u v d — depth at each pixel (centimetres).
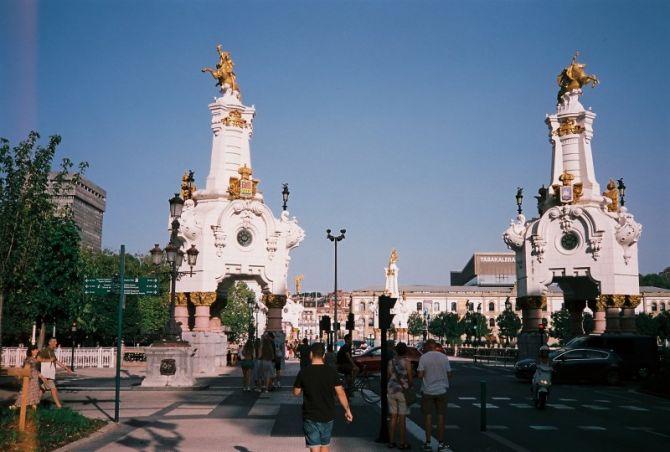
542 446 1507
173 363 2897
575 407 2364
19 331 5331
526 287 4619
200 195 4462
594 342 3681
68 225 3086
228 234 4325
